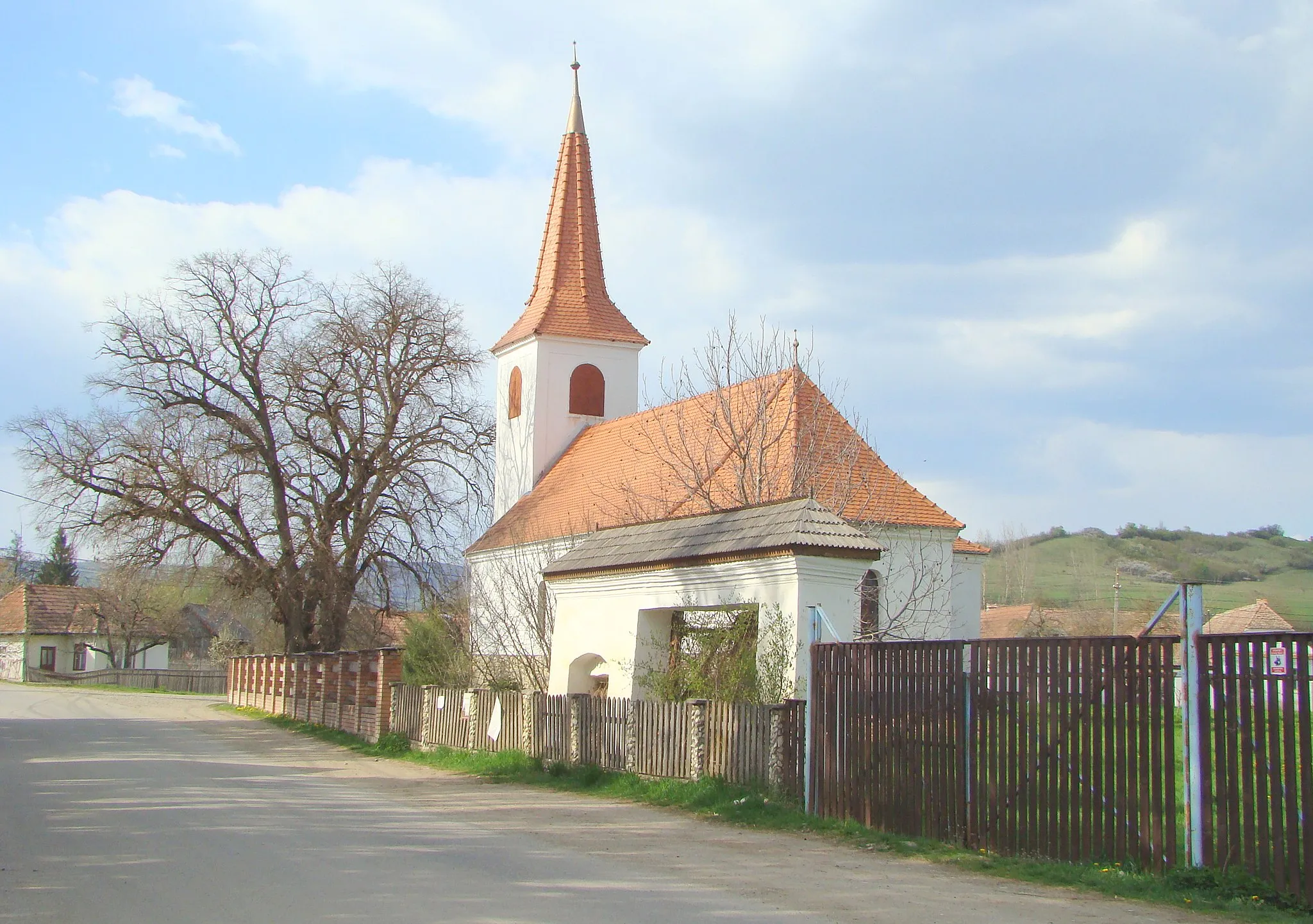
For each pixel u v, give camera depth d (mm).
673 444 33750
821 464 27109
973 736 11539
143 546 45250
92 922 7820
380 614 50750
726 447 30141
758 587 15633
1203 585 9703
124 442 45500
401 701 26000
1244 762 9250
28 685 68625
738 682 16219
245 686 46656
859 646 13164
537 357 45281
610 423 42969
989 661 11453
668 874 9984
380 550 47094
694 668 17281
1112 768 10227
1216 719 9453
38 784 16750
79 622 82312
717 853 11227
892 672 12617
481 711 21906
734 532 16328
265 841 11477
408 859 10477
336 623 46438
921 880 9922
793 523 15195
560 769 18281
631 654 18156
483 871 9883
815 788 13594
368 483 48750
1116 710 10250
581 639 19703
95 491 45906
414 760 22984
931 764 12000
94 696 53094
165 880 9336
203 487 45250
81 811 13750
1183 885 9352
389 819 13586
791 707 14188
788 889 9352
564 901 8633
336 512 47531
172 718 37062
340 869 9852
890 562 29547
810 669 13867
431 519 47469
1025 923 8219
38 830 12102
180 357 46375
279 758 23375
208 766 20453
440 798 16031
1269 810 9086
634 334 46469
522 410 46344
